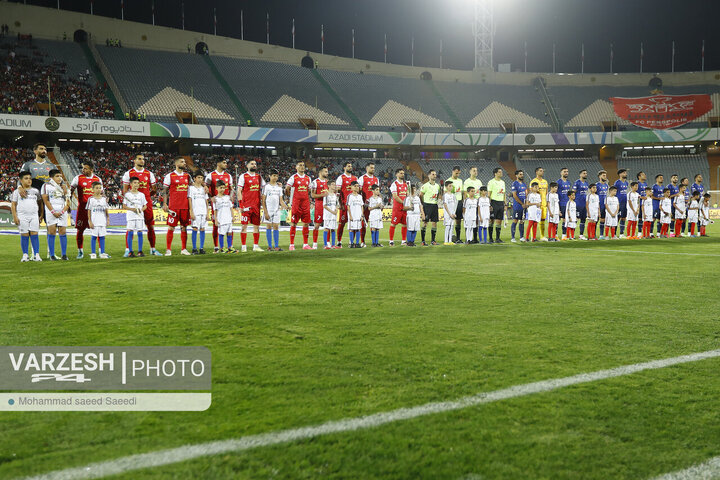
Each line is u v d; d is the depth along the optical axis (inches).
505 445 80.9
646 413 92.9
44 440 82.3
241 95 1755.7
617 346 135.9
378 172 1793.8
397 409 93.9
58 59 1595.7
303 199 460.8
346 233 701.9
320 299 204.2
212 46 1904.5
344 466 74.3
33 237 359.6
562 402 97.5
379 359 123.8
